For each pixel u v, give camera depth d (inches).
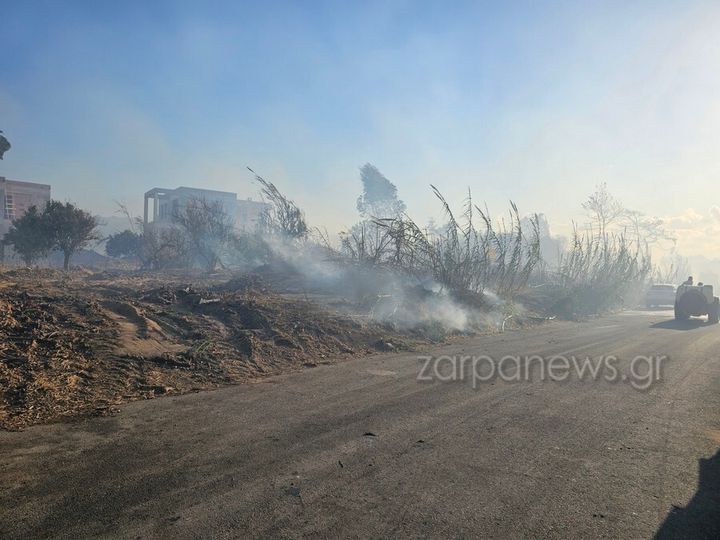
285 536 153.2
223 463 208.7
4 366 314.0
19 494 178.5
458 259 810.8
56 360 338.0
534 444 238.1
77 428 250.1
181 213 1275.8
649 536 158.1
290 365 417.7
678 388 361.4
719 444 244.8
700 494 188.9
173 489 183.6
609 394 338.6
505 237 952.9
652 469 211.6
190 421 264.8
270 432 248.8
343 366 422.6
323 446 230.4
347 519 163.9
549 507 175.5
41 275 827.4
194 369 372.5
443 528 159.5
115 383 326.3
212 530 155.9
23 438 234.2
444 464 211.2
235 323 497.7
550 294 1080.2
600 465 214.4
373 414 281.7
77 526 157.2
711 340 634.2
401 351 505.0
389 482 192.5
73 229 1136.2
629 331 741.9
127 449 223.0
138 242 1438.2
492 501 178.7
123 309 471.2
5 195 2001.7
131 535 152.5
